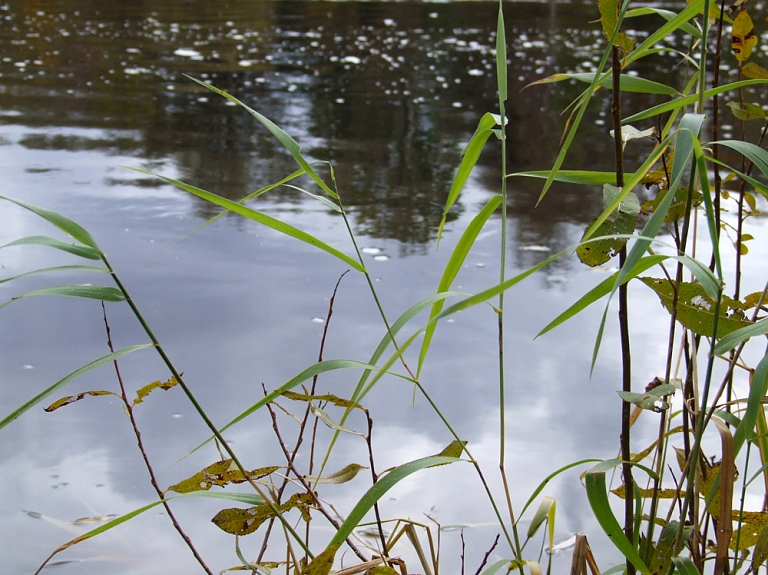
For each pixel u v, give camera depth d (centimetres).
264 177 376
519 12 1118
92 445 166
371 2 1233
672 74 667
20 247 280
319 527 140
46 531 138
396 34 910
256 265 272
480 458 162
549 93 611
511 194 361
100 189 347
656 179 89
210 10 1087
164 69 660
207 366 198
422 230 310
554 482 154
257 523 80
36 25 891
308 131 472
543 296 250
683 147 71
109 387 189
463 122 507
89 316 229
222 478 80
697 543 84
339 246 289
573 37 877
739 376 188
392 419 178
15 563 129
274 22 989
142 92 573
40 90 566
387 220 321
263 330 220
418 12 1112
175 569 128
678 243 88
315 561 73
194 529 141
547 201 352
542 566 130
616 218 81
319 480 80
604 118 528
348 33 914
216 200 81
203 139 446
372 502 72
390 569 82
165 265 269
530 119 525
